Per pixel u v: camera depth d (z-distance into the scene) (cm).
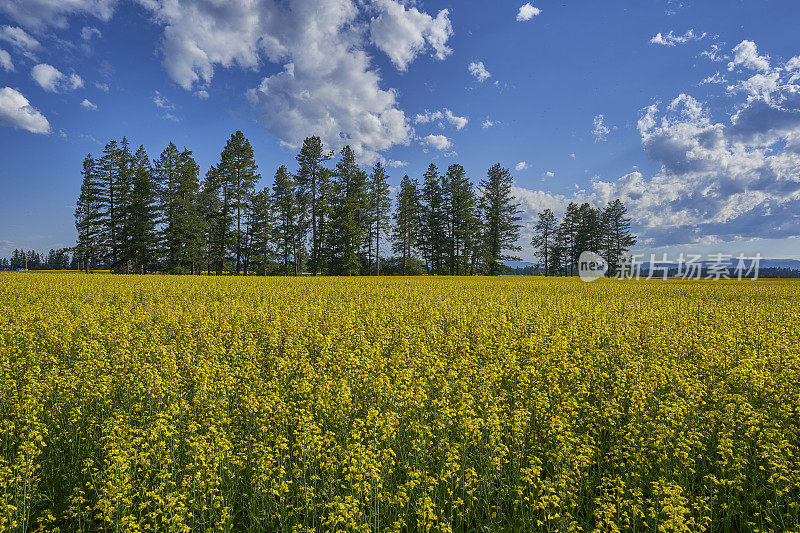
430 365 926
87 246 6019
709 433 624
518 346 1144
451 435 646
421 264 8238
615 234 8762
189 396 777
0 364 832
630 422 632
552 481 502
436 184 7569
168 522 446
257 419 653
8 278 2989
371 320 1462
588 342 1179
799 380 827
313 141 6438
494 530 489
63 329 1175
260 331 1315
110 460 520
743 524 496
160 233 6259
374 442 555
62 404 692
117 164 6231
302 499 512
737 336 1220
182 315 1463
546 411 700
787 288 3134
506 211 7575
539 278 5212
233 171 6272
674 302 2095
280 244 6719
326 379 786
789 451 538
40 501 529
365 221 7100
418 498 486
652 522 473
